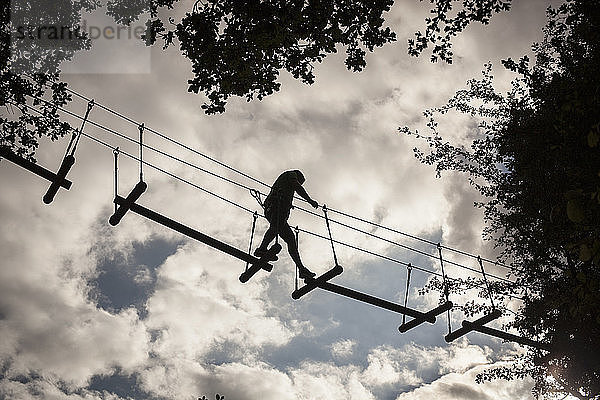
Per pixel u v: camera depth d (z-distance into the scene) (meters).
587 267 13.68
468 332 13.84
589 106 7.91
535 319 16.55
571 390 16.67
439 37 10.96
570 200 6.05
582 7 9.79
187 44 10.66
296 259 11.45
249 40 10.49
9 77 10.72
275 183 11.30
